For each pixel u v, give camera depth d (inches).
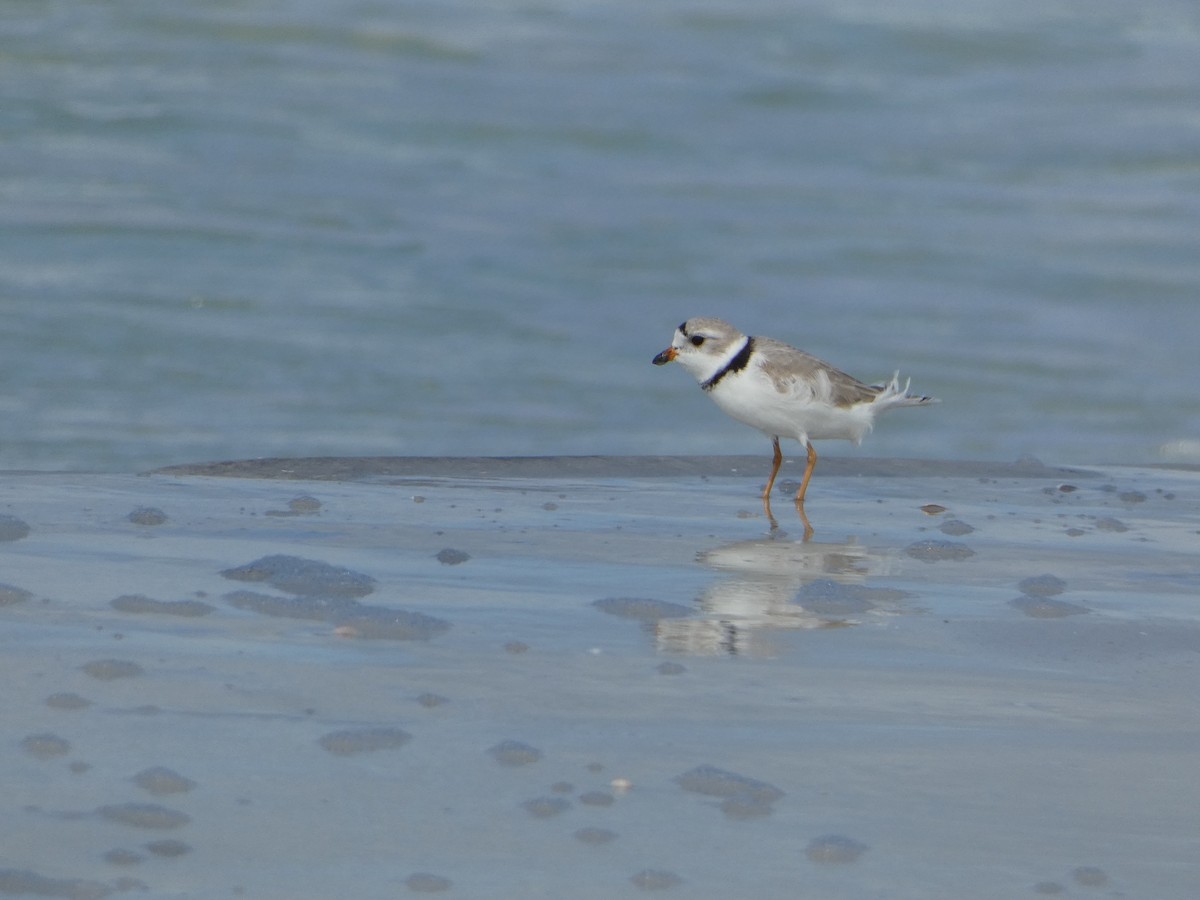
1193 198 1380.4
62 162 1216.2
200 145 1294.3
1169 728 218.8
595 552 331.3
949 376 930.7
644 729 210.8
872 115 1621.6
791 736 210.5
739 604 286.5
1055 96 1738.4
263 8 1761.8
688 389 877.2
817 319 1015.0
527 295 1023.6
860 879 166.7
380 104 1464.1
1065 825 182.9
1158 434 839.7
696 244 1160.2
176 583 280.2
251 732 201.9
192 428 732.0
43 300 924.6
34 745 192.7
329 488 401.4
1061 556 344.2
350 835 172.1
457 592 287.0
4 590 265.4
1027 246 1216.2
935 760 202.8
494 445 746.8
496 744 201.9
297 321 931.3
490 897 159.5
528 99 1535.4
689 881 164.9
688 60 1753.2
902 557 337.7
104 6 1696.6
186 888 158.2
